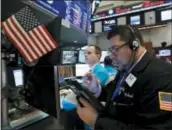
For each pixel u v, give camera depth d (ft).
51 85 3.86
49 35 3.17
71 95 5.12
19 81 3.43
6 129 2.71
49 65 3.74
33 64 3.50
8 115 2.92
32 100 3.81
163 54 16.69
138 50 3.48
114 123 3.32
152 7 16.93
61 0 5.58
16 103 3.50
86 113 3.61
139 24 17.67
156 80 3.08
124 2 19.67
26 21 2.93
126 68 3.62
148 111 3.09
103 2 20.51
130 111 3.35
